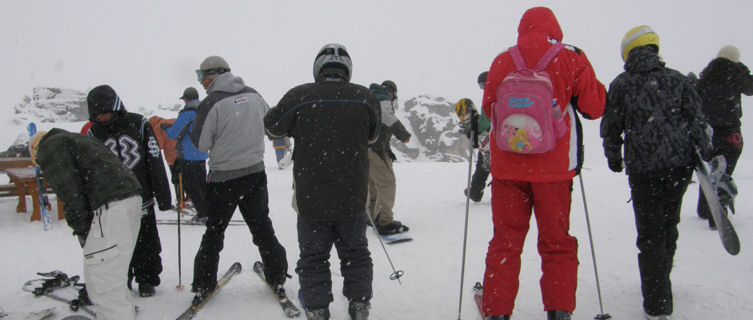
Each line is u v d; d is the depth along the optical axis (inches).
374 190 201.6
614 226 190.5
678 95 104.5
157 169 130.4
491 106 102.7
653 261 105.0
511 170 97.8
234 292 135.9
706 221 188.1
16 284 147.6
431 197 277.0
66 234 211.0
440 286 137.9
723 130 183.0
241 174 125.3
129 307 104.5
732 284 124.6
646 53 108.1
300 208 108.9
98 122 125.5
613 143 113.3
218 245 126.7
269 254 130.6
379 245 182.4
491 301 100.0
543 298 99.8
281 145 476.7
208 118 121.6
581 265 147.3
